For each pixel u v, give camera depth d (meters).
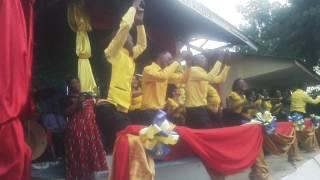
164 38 9.99
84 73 6.15
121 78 5.80
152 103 6.48
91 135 5.32
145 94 6.54
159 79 6.46
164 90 6.63
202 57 7.51
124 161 4.80
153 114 6.44
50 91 6.43
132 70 5.99
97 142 5.34
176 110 7.53
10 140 4.14
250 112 9.19
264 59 13.93
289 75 15.30
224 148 6.48
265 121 7.57
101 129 5.73
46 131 5.87
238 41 11.55
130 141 4.86
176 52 9.48
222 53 8.62
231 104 9.08
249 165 6.96
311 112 17.88
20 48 4.39
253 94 9.81
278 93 12.80
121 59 5.81
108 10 7.91
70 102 5.62
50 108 6.23
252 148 7.16
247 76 14.01
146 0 8.79
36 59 7.72
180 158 6.23
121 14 7.81
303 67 14.43
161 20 9.84
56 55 7.96
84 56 6.24
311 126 12.59
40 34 7.82
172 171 6.18
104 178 5.61
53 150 6.02
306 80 16.50
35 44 7.61
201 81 7.29
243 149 6.89
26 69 4.43
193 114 7.25
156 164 6.00
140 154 4.82
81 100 5.45
